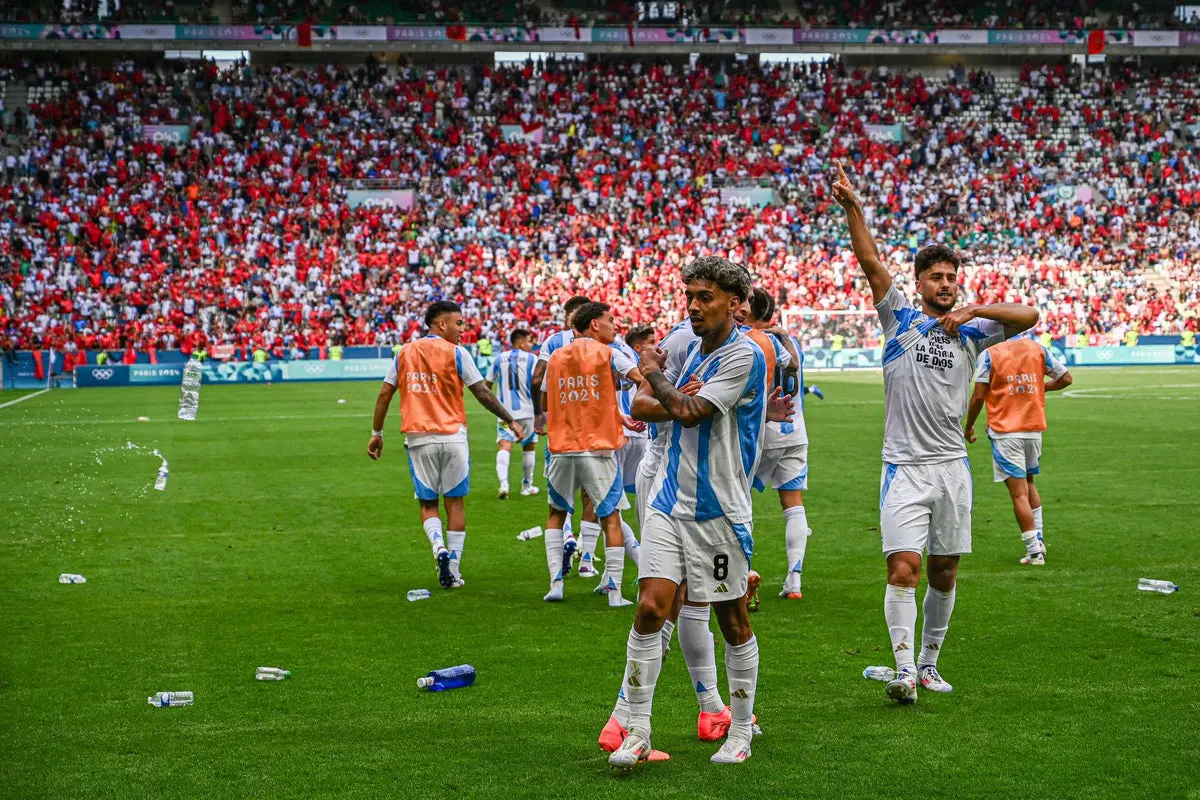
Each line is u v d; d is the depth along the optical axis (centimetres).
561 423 800
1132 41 5262
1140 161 4922
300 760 494
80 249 4044
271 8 5072
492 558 989
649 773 476
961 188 4744
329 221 4312
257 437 2025
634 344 802
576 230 4406
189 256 4100
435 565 957
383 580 896
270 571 930
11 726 543
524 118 4956
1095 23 5322
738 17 5288
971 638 689
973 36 5241
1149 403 2478
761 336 509
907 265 4341
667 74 5231
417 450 875
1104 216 4666
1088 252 4506
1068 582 842
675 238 4384
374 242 4250
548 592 836
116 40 4816
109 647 689
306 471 1566
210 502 1300
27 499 1322
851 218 598
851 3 5394
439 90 4988
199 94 4850
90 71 4872
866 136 5019
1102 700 563
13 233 4062
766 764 484
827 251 4397
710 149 4878
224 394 3225
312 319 3922
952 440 592
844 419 2231
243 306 3916
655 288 4153
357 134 4709
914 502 584
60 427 2228
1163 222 4650
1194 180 4850
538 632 723
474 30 5053
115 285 3947
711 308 485
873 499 1273
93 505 1280
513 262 4222
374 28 4984
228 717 554
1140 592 805
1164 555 940
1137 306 4256
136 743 518
